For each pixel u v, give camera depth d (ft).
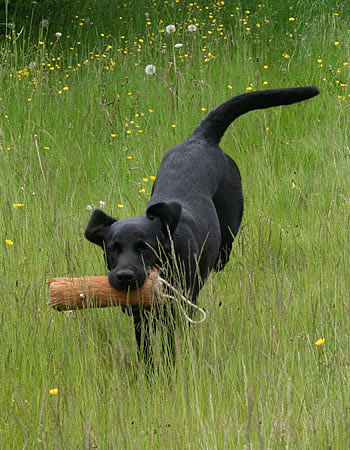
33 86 43.78
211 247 23.75
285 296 22.79
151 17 58.29
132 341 22.18
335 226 28.32
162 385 19.03
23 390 19.03
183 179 24.50
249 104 26.99
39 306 22.98
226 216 26.61
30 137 38.88
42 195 31.01
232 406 17.72
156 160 36.50
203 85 42.63
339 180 32.55
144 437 16.62
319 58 46.39
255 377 18.89
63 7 60.64
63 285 19.48
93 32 56.65
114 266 20.25
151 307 19.99
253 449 15.93
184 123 39.04
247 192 32.76
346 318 20.80
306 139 38.14
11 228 27.58
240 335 20.47
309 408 17.58
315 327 21.11
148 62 48.19
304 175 33.96
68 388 18.51
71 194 33.47
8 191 32.50
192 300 22.41
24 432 16.33
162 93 42.86
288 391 16.88
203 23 52.70
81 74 48.01
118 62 48.37
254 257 26.78
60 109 41.73
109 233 20.62
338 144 36.14
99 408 17.26
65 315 22.25
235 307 22.36
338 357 18.89
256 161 35.27
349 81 43.21
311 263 26.14
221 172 26.21
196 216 23.35
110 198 31.73
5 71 44.83
